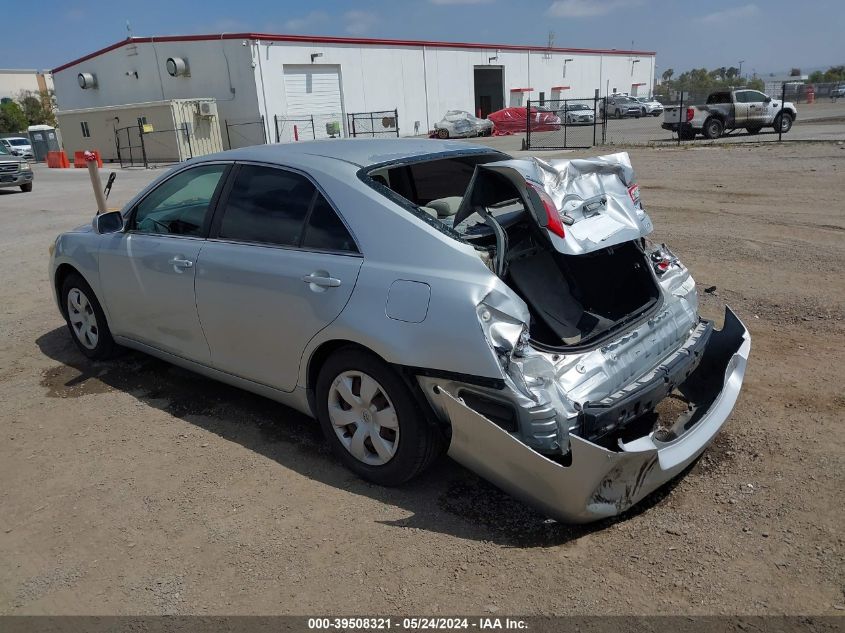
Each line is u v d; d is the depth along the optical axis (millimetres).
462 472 3627
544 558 2920
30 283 8250
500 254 3107
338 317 3309
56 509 3445
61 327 6438
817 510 3133
